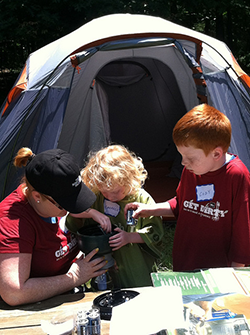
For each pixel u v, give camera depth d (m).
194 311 1.17
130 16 3.59
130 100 5.84
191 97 4.13
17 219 1.50
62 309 1.38
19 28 8.62
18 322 1.30
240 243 1.65
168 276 1.38
